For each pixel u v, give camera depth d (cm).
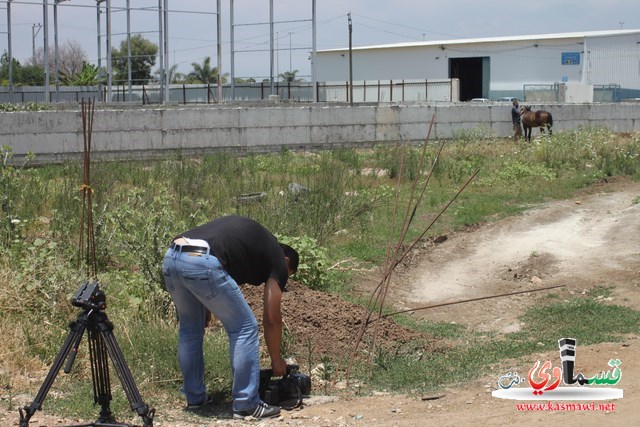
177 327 779
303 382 641
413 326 887
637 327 857
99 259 948
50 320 768
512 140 2514
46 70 3114
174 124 2064
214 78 6512
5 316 762
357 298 982
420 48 5591
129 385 529
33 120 1852
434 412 600
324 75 6041
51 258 858
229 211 1260
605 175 1905
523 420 564
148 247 845
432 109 2491
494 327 908
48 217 1170
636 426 541
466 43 5428
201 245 570
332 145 2347
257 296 823
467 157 2100
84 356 689
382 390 675
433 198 1571
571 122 2780
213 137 2133
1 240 985
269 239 602
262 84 3809
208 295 571
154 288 826
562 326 880
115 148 1972
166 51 3159
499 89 5378
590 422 553
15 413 591
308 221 1238
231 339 591
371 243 1239
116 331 733
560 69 5194
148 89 3834
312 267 979
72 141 1905
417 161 1875
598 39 5141
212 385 664
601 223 1400
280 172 1820
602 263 1156
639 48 5269
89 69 5509
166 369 681
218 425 579
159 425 578
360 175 1767
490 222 1435
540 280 1102
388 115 2423
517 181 1797
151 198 1246
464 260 1221
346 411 607
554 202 1611
